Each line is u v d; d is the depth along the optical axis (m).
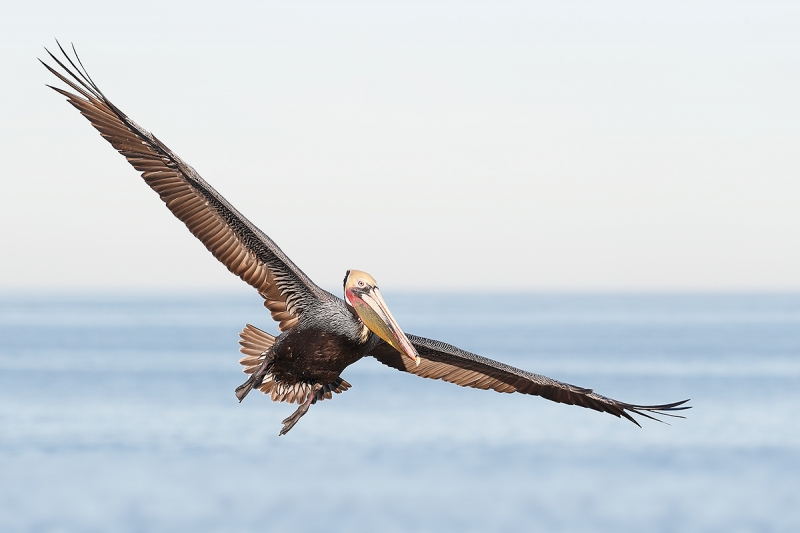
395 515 33.00
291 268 9.94
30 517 33.06
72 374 81.69
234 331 160.00
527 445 47.12
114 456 43.00
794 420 55.56
